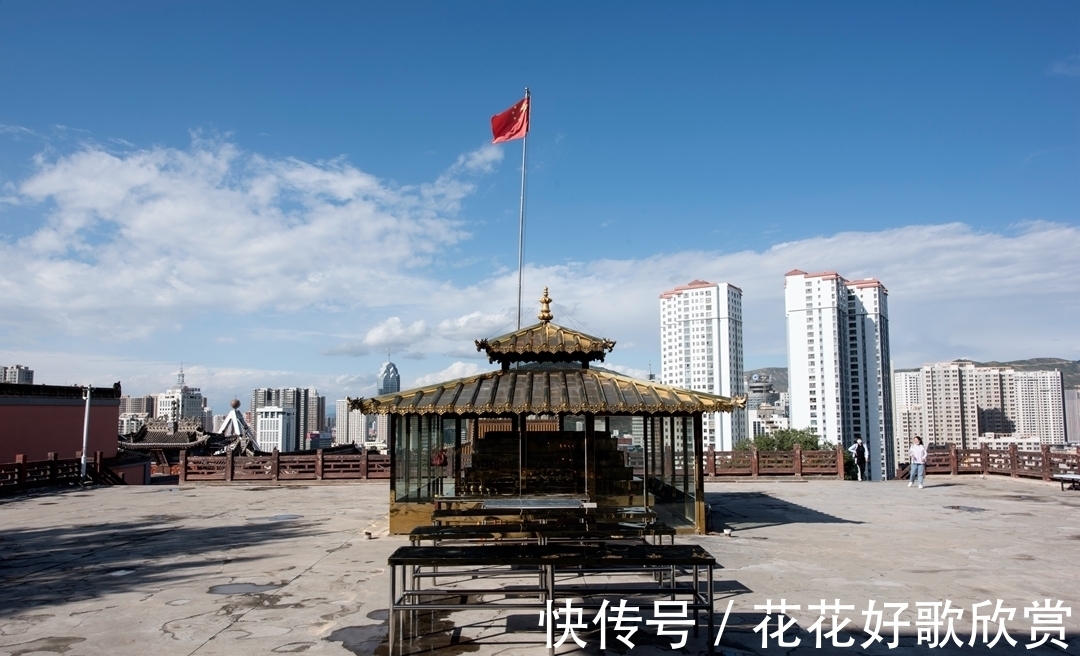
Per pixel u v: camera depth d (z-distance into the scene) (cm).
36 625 882
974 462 2955
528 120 2220
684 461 1598
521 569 1191
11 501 2291
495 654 768
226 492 2545
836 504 2073
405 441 1583
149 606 970
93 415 3941
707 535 1521
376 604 976
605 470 1549
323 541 1484
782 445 5406
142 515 1923
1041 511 1902
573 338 1708
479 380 1614
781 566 1207
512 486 1536
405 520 1552
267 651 780
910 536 1509
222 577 1147
